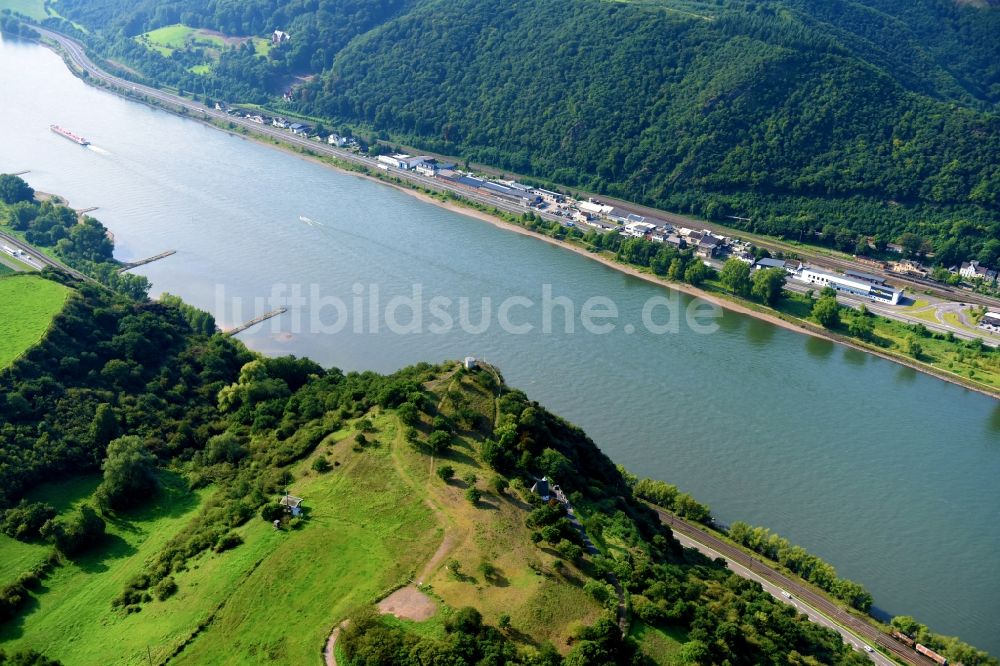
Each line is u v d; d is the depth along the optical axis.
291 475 168.88
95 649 130.12
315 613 125.38
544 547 136.50
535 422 167.50
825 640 148.88
